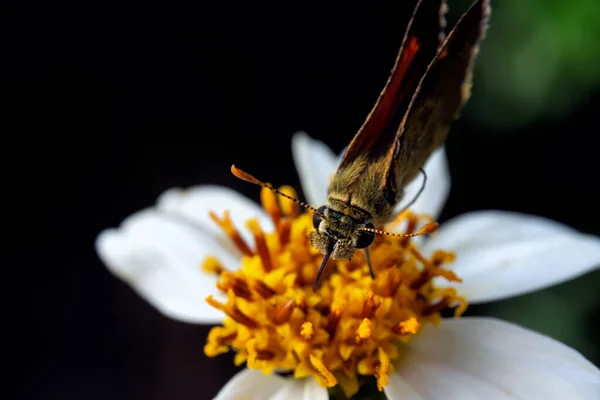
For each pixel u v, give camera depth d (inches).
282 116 4.6
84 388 4.3
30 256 4.7
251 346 2.8
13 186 4.8
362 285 2.8
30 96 4.8
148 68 4.7
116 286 4.5
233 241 2.9
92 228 4.7
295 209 3.0
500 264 2.9
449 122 2.9
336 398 2.8
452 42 2.7
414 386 2.7
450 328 2.8
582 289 3.5
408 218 3.0
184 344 4.3
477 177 3.9
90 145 4.8
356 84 4.4
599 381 2.7
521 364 2.7
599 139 3.8
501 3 3.5
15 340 4.5
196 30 4.6
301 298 2.8
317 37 4.4
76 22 4.6
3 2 4.6
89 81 4.8
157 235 3.1
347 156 2.8
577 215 3.9
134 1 4.6
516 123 3.6
